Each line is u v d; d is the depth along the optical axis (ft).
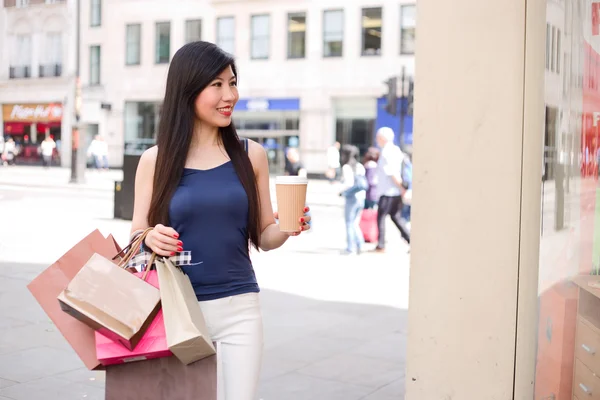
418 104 8.02
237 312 7.99
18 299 22.84
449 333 8.04
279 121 113.19
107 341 6.84
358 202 35.81
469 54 7.82
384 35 104.68
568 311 8.14
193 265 7.86
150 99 121.70
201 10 116.37
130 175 47.98
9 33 132.77
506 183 7.77
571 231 8.11
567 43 7.92
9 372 15.70
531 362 7.86
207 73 7.97
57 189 76.43
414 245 8.13
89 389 14.74
